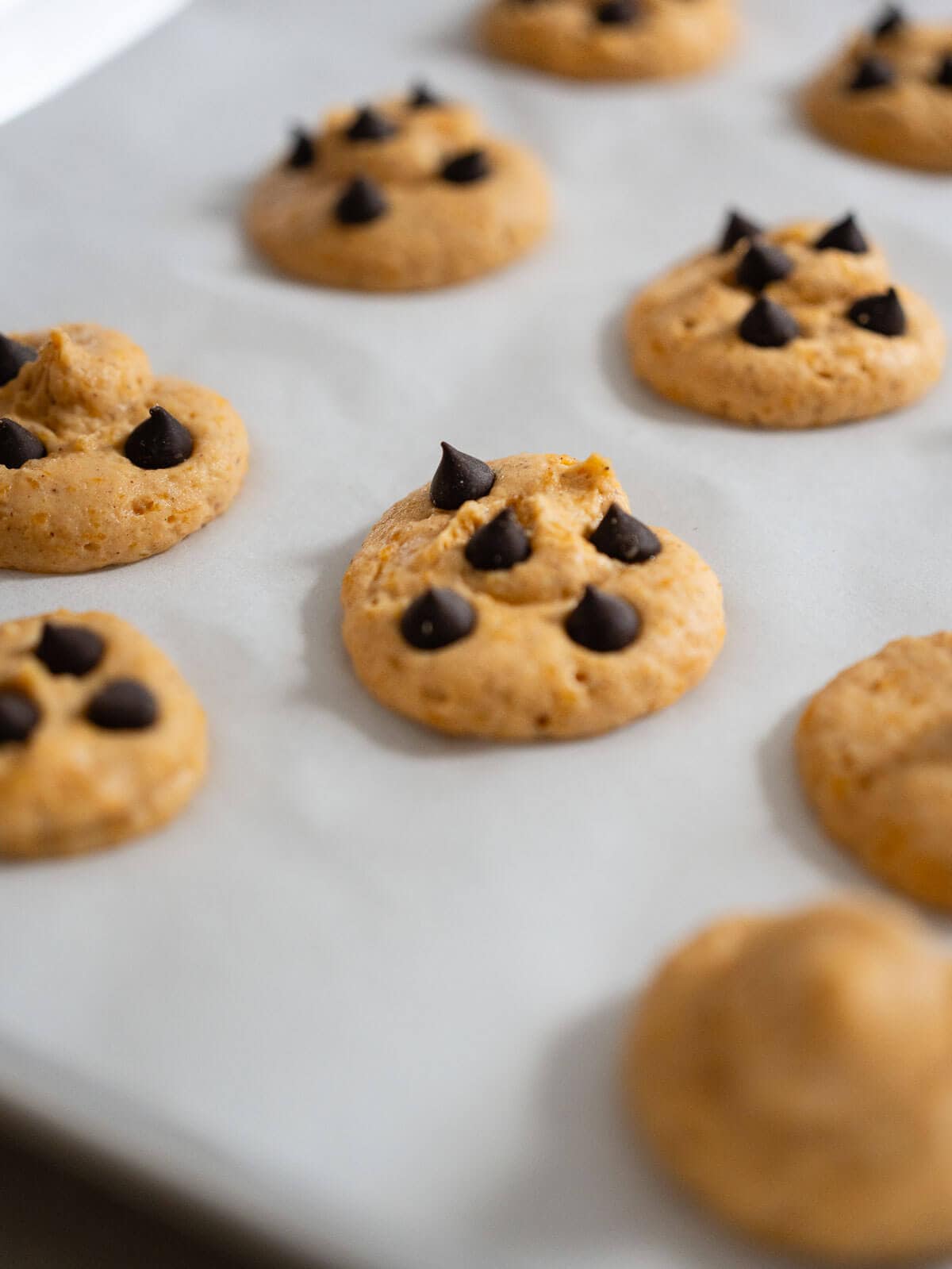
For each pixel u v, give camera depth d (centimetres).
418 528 31
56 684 28
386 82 44
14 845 27
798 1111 23
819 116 42
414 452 34
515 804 28
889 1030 23
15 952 26
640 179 41
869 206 40
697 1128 24
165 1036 26
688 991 25
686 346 35
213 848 27
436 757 29
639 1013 25
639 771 28
